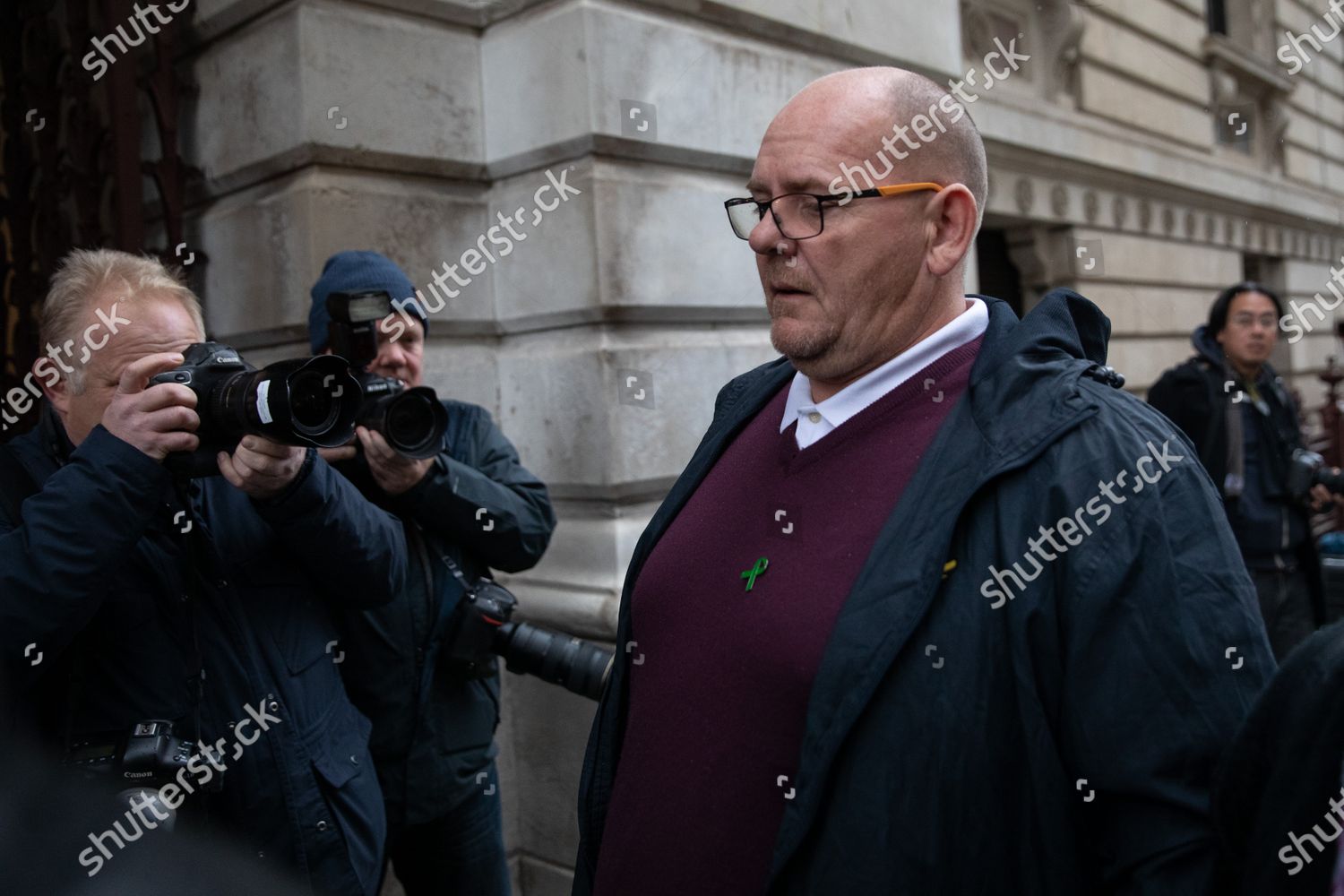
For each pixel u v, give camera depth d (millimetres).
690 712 1245
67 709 1410
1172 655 991
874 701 1063
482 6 2996
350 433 1478
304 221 2674
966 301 1364
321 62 2662
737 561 1271
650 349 2928
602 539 2885
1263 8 8531
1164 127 7102
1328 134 10469
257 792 1504
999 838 1029
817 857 1058
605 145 2797
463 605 2010
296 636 1627
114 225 2863
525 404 3035
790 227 1217
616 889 1275
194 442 1409
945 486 1106
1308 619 3730
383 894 2801
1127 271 6750
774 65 3258
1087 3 6102
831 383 1291
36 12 3199
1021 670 1033
